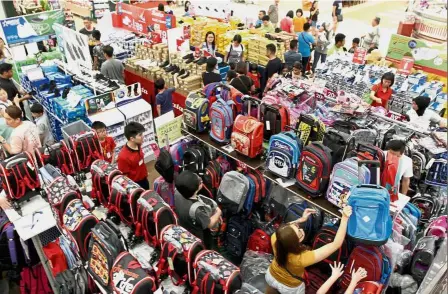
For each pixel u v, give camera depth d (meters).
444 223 3.65
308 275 3.46
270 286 2.95
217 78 6.60
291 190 3.56
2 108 5.43
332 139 3.57
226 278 2.66
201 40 9.93
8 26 6.75
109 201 3.54
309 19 12.45
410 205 3.90
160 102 6.67
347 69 7.46
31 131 4.61
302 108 4.81
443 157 4.12
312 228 3.79
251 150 3.96
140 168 4.54
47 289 3.96
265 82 7.45
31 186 3.58
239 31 9.70
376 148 3.34
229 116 4.20
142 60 8.20
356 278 2.94
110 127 5.82
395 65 8.29
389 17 16.81
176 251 2.86
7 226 3.80
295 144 3.54
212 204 3.75
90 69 5.97
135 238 3.31
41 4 11.46
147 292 2.56
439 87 6.67
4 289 4.24
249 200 4.17
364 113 4.62
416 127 4.45
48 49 8.59
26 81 6.98
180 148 4.88
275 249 2.85
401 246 3.15
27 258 3.89
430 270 2.39
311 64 9.95
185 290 2.91
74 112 5.72
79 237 3.11
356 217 2.83
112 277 2.64
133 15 10.10
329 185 3.28
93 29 9.37
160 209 3.14
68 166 4.19
